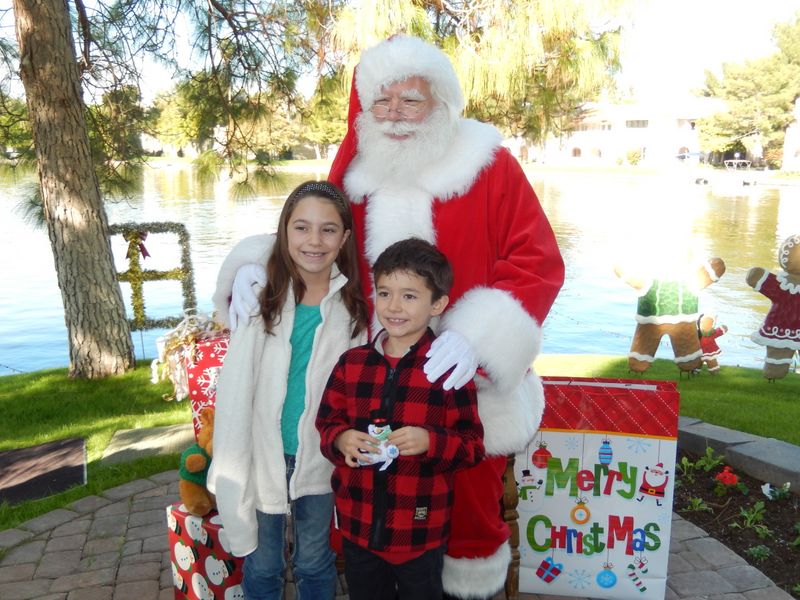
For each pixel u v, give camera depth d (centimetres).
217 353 276
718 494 346
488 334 207
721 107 5666
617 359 680
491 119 621
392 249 200
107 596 277
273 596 224
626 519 261
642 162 6147
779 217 2519
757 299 1237
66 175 596
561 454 261
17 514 348
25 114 705
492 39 526
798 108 5019
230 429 208
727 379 594
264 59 738
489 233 237
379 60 225
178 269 802
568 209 2750
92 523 336
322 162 5325
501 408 223
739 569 286
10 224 2091
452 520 230
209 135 766
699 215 2573
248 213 2475
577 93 604
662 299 591
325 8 642
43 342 966
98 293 617
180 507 259
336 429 200
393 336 203
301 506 226
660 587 261
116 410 534
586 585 266
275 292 214
